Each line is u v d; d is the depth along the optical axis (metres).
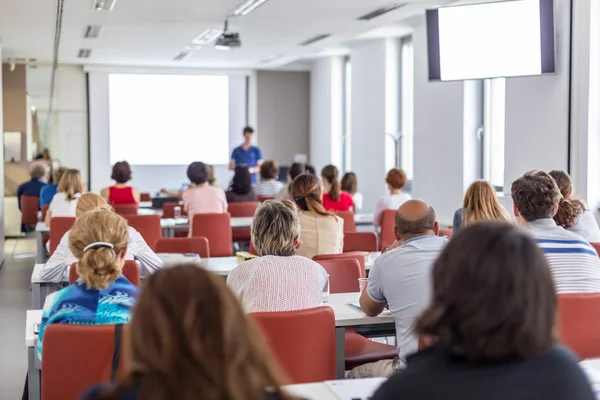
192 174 7.73
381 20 9.20
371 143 12.12
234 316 1.20
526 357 1.36
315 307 2.87
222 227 7.17
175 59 13.57
